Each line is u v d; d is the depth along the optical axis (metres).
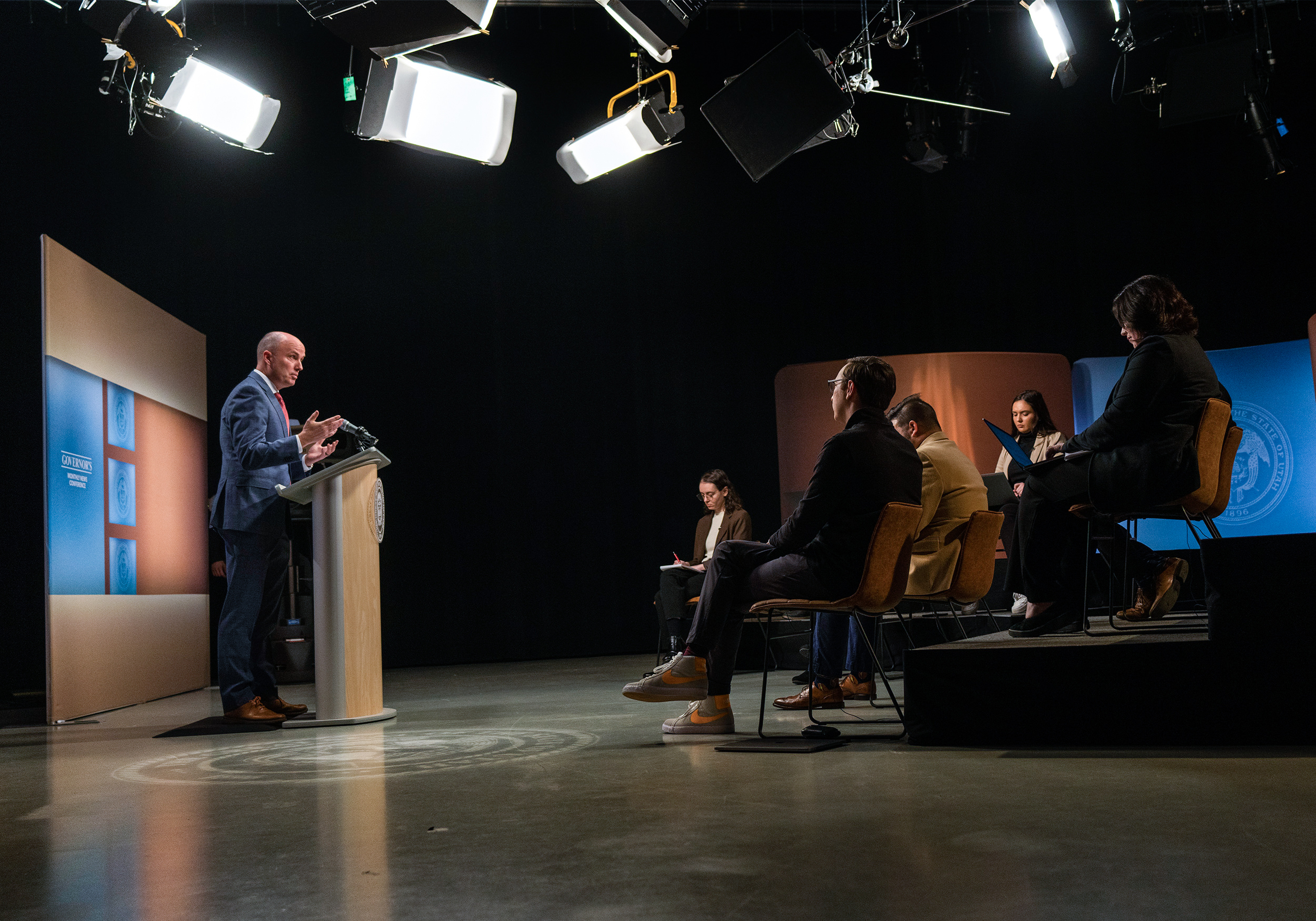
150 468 5.43
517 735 3.28
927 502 3.12
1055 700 2.56
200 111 4.74
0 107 6.95
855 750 2.64
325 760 2.87
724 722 3.07
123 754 3.23
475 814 2.01
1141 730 2.49
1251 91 5.96
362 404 7.84
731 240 8.50
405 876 1.56
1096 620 3.87
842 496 2.70
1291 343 6.77
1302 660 2.39
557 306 8.30
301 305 7.75
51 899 1.52
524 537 8.08
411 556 7.85
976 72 6.80
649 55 7.56
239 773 2.69
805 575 2.75
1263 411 6.80
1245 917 1.22
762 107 4.77
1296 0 6.17
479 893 1.45
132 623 5.15
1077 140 8.21
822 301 8.42
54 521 4.40
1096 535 3.45
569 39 8.36
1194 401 2.89
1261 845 1.53
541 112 8.32
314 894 1.49
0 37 6.97
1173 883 1.36
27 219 6.97
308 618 6.65
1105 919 1.23
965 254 8.31
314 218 7.84
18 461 6.71
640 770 2.46
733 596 3.01
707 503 6.24
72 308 4.59
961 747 2.60
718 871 1.50
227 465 3.94
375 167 8.00
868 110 8.41
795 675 5.63
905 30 5.34
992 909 1.28
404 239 8.03
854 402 2.92
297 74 7.85
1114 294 8.14
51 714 4.32
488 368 8.13
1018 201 8.26
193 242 7.51
